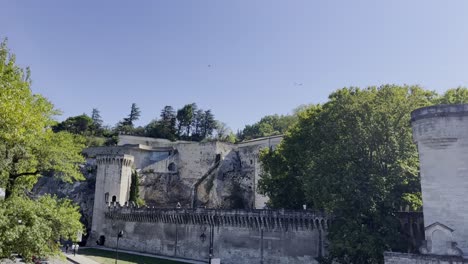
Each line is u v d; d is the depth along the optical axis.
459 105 36.56
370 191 41.84
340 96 50.97
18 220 24.22
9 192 32.38
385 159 44.62
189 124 148.25
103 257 68.31
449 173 35.97
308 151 52.25
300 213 57.00
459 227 34.75
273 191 63.25
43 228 26.06
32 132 28.59
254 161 93.62
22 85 27.23
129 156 94.75
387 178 43.06
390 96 46.94
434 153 37.03
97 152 108.81
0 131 25.00
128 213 84.62
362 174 43.38
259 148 96.06
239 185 95.06
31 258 27.86
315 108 59.19
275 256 58.94
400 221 45.06
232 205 93.81
